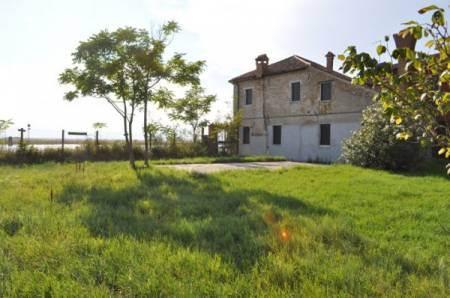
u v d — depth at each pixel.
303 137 21.36
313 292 2.79
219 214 5.42
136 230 4.39
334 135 19.73
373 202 6.66
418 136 2.21
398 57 1.90
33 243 3.70
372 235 4.61
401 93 2.02
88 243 3.76
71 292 2.68
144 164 13.76
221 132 23.20
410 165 12.46
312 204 6.34
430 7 1.77
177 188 7.84
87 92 12.31
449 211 5.92
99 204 5.89
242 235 4.23
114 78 12.56
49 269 3.09
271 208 5.75
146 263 3.27
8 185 7.93
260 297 2.69
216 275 3.10
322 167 13.37
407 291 2.87
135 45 12.20
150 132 18.28
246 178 10.05
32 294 2.68
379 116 13.02
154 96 13.63
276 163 17.00
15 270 3.05
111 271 3.08
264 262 3.39
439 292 2.88
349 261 3.45
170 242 3.90
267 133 23.48
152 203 6.10
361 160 13.65
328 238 4.21
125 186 7.92
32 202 6.04
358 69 1.97
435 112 1.99
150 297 2.68
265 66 23.73
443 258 3.66
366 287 2.88
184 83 13.44
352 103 18.84
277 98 22.92
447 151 2.10
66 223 4.58
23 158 15.00
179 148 20.27
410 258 3.62
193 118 21.09
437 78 1.95
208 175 10.34
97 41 11.77
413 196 7.34
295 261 3.44
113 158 17.45
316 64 22.81
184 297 2.65
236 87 25.58
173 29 12.99
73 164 13.79
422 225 5.12
